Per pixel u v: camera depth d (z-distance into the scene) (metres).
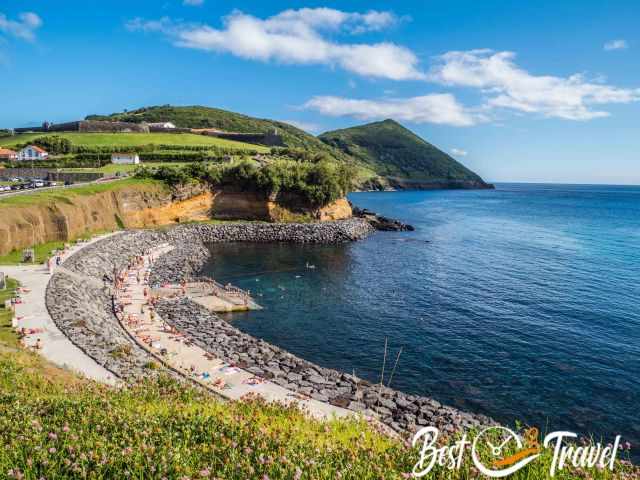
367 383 32.88
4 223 56.50
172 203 102.62
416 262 79.19
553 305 54.06
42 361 25.42
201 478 7.94
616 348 41.69
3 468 7.91
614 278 67.06
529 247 94.44
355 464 9.00
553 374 36.72
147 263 70.31
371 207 185.88
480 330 46.06
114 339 33.78
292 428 12.55
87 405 12.31
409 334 45.06
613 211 190.62
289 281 65.44
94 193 83.31
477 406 32.09
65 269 51.19
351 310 52.38
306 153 156.62
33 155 127.19
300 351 40.94
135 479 7.88
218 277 67.00
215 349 37.06
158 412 12.84
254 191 112.44
